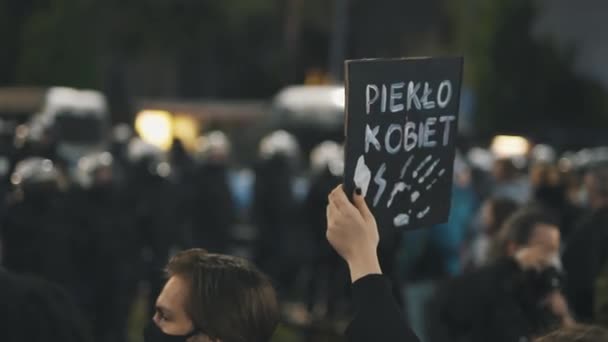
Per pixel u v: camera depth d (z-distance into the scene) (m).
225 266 4.79
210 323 4.71
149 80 61.56
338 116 33.88
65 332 5.96
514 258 8.57
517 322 8.45
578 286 9.84
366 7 60.28
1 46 55.94
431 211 5.44
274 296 4.83
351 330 4.66
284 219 19.53
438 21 59.03
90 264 14.65
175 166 19.28
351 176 5.12
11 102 34.91
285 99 34.28
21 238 13.56
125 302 15.15
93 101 33.66
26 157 16.23
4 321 5.84
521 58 51.34
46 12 55.50
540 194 15.02
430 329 8.76
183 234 17.64
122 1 57.12
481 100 51.34
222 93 62.22
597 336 4.07
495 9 51.47
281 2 59.78
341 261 16.78
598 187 9.94
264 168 19.66
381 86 5.19
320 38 60.56
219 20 59.12
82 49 55.69
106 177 14.84
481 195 19.02
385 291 4.69
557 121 52.94
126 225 15.01
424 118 5.36
